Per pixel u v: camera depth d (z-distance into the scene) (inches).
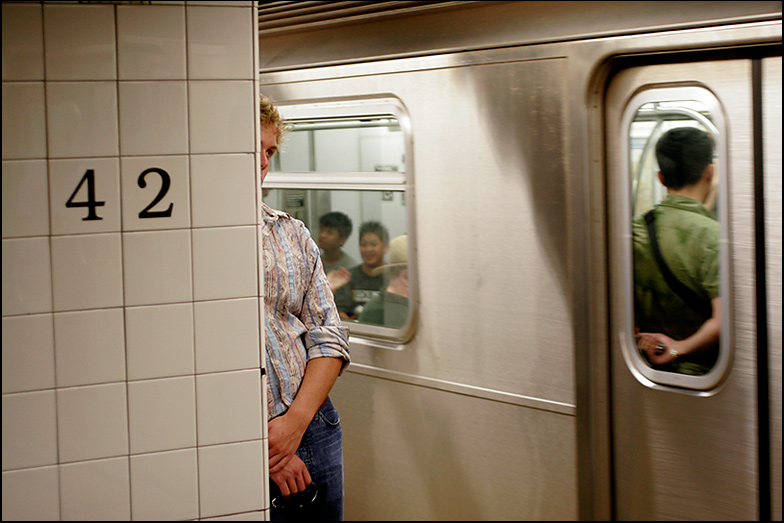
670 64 107.6
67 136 71.9
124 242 73.7
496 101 119.1
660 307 111.7
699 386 108.9
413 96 127.7
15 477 73.2
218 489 77.7
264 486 78.7
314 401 90.4
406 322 133.8
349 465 143.9
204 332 76.0
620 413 116.5
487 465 125.1
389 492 138.3
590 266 113.8
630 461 116.1
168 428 76.0
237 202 75.8
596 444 116.0
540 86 114.8
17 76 70.7
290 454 88.8
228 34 74.5
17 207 71.5
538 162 115.9
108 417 74.7
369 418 140.2
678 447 111.4
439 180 126.5
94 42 71.9
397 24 129.5
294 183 147.0
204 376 76.4
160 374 75.4
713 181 105.8
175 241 74.8
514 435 121.8
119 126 72.9
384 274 136.4
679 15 103.3
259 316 77.2
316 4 136.5
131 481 75.8
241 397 77.4
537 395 118.8
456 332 127.1
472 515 127.8
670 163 109.1
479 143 121.4
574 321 114.5
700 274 107.8
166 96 73.6
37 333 72.7
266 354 89.6
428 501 133.0
